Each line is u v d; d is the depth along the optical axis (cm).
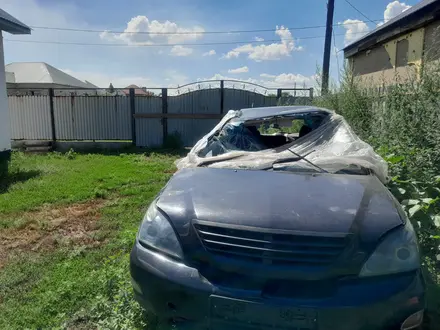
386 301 169
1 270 324
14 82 2486
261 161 287
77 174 733
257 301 173
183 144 1149
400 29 779
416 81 534
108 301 263
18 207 509
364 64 1059
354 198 210
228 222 193
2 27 859
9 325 243
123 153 1051
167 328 205
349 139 317
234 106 1130
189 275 188
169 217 211
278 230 184
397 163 384
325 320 166
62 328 237
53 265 333
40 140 1141
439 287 246
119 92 1536
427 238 296
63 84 2697
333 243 179
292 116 362
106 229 429
